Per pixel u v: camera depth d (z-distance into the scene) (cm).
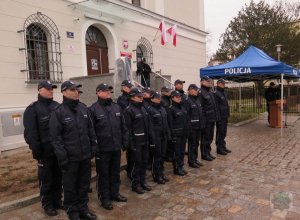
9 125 780
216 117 705
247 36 2373
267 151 773
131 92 507
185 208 436
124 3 1169
